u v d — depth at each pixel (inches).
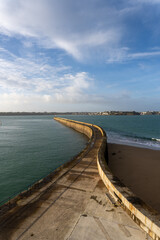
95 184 388.8
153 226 208.7
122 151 975.0
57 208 292.0
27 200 319.3
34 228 242.4
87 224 248.8
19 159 892.0
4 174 686.5
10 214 275.6
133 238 219.0
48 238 222.8
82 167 513.3
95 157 634.2
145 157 829.2
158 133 2105.1
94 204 303.1
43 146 1229.7
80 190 358.6
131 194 289.3
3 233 233.0
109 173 392.2
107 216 266.5
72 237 224.1
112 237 221.9
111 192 331.6
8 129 2517.2
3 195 521.0
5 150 1096.8
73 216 268.8
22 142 1393.9
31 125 3378.4
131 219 257.8
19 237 225.3
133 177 575.8
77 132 2250.2
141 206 251.4
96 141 1025.5
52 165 797.9
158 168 655.8
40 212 280.7
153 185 502.0
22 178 648.4
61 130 2428.6
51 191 354.6
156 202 408.8
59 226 245.8
